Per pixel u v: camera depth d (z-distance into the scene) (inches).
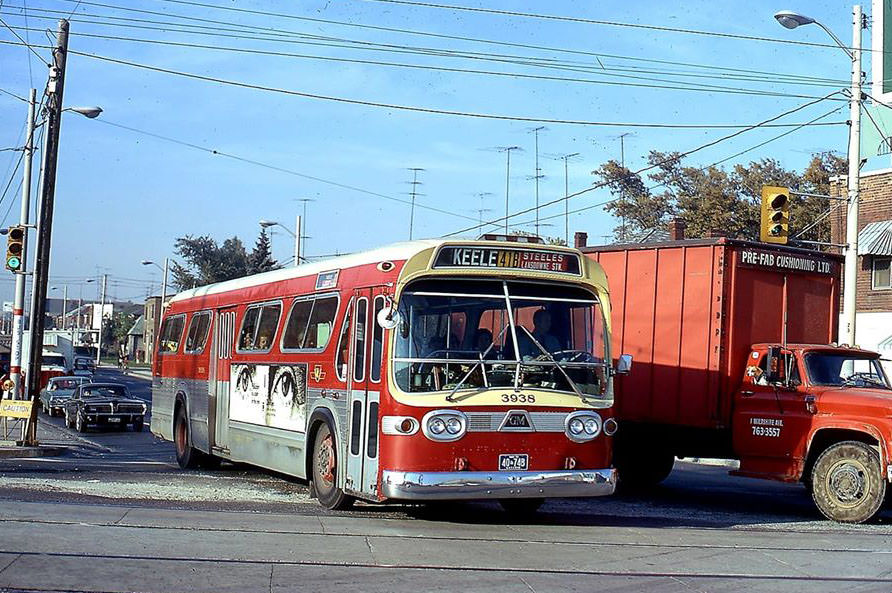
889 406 527.2
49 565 340.2
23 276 1011.3
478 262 459.5
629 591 334.6
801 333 633.0
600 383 475.8
